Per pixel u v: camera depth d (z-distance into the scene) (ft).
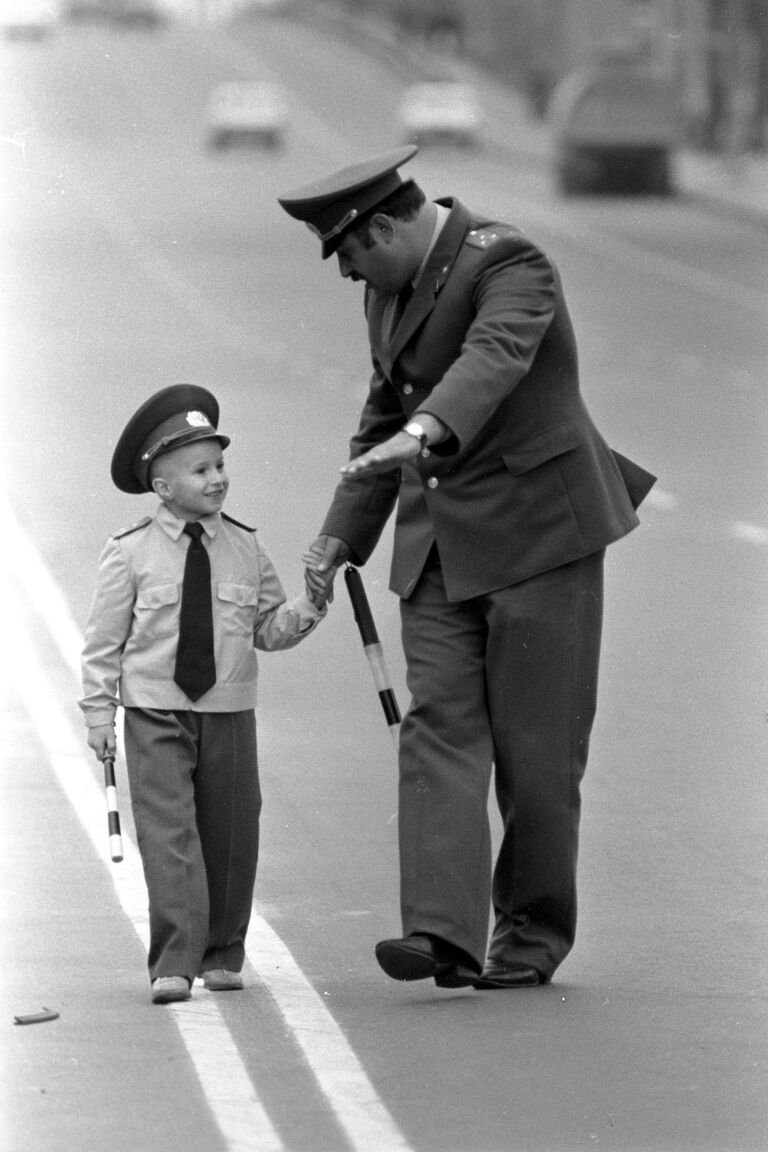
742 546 104.01
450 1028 42.47
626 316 228.02
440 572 45.78
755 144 447.42
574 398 45.50
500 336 43.14
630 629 86.22
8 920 50.42
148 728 45.01
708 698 75.20
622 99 376.89
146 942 48.80
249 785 45.78
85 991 44.96
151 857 44.60
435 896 43.96
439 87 541.75
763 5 445.37
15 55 622.13
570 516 45.11
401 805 44.93
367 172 43.93
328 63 643.86
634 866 55.88
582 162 376.07
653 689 76.54
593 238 316.60
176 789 44.83
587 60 599.98
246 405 155.63
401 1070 39.83
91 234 303.27
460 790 44.52
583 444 45.39
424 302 44.55
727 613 89.04
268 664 81.97
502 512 44.96
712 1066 40.24
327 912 51.70
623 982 46.01
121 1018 42.96
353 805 62.34
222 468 45.62
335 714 74.02
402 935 47.21
